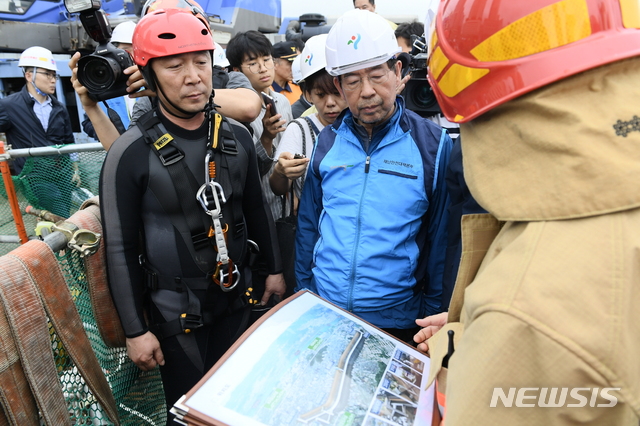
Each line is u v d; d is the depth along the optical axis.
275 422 0.83
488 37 0.62
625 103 0.54
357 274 1.47
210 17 5.49
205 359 1.58
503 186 0.59
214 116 1.49
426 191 1.49
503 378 0.52
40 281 1.09
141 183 1.42
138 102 2.04
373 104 1.41
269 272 1.85
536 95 0.57
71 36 5.19
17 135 4.40
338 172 1.54
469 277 0.77
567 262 0.52
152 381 1.89
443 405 0.83
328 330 1.10
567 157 0.53
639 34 0.57
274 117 2.02
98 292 1.49
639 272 0.51
